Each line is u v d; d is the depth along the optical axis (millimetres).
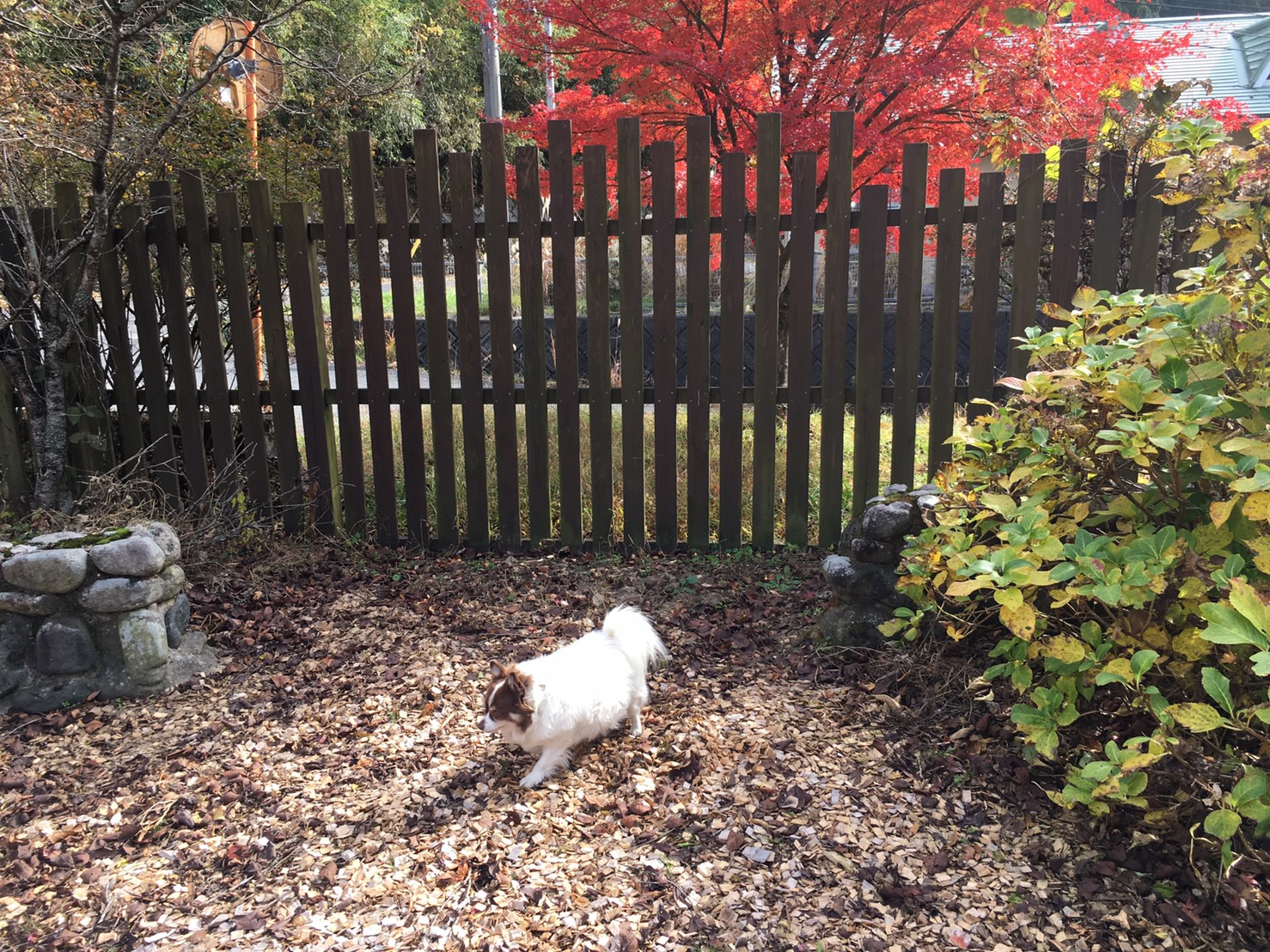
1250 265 3150
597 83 13977
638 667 3311
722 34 5805
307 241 4988
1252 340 2551
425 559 5230
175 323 5109
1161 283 5012
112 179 5133
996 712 3223
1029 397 3119
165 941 2404
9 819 2961
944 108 5656
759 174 4691
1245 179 2949
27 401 4953
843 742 3209
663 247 4840
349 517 5438
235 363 5152
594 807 2939
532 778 3074
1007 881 2510
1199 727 2105
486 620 4398
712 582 4781
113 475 4777
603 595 4672
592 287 4926
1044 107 5156
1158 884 2449
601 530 5273
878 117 5895
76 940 2424
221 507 5156
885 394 4895
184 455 5273
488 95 12445
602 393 5078
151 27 4703
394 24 13586
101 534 3904
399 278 5012
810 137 5223
